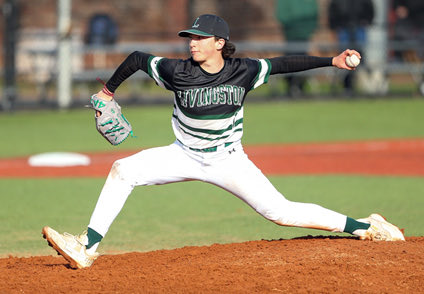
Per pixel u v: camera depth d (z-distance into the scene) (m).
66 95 71.12
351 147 50.94
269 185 18.67
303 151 49.25
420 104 74.94
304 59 18.20
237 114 18.00
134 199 32.69
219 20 17.28
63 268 18.62
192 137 17.83
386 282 16.53
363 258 18.08
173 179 18.47
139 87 86.56
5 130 59.09
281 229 26.16
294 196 32.81
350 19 81.44
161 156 18.23
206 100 17.41
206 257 19.11
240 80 17.66
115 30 83.88
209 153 17.94
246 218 28.33
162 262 19.09
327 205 30.58
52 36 84.88
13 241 24.56
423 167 42.22
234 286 16.38
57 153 47.19
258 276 16.98
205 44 17.08
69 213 29.47
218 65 17.45
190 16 92.81
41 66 78.94
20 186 36.03
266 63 18.02
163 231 26.17
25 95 79.31
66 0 70.56
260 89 87.62
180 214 29.30
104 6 95.81
